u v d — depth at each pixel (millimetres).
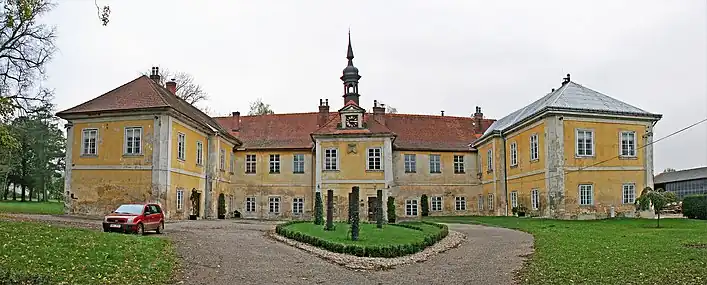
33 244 14422
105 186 31906
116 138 32125
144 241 17688
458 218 40094
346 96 47562
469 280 12477
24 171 60500
